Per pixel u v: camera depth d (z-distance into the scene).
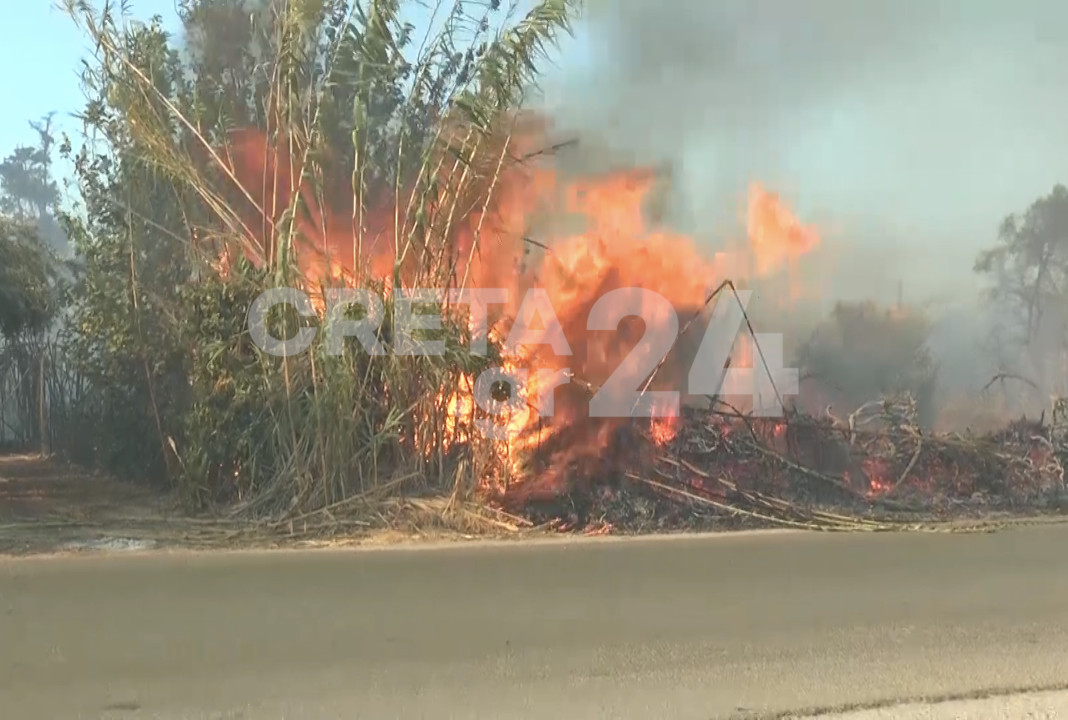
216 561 33.44
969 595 30.09
